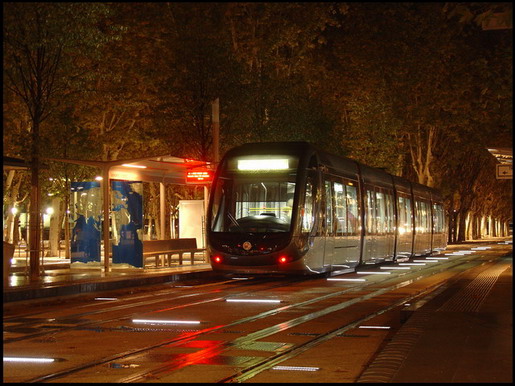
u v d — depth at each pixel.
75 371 10.05
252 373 9.84
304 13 47.88
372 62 57.44
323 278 27.08
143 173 28.22
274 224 23.42
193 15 41.44
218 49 38.12
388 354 9.56
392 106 57.62
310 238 23.86
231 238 23.56
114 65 41.56
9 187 46.53
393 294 20.20
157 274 26.11
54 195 38.62
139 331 13.63
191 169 29.19
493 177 91.31
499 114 58.25
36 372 9.98
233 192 24.03
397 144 59.34
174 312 16.52
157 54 42.84
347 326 14.08
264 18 46.00
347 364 10.44
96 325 14.47
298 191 23.52
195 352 11.42
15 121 30.00
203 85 37.44
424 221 42.47
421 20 56.94
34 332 13.59
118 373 9.91
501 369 8.59
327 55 59.78
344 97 59.00
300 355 11.12
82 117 38.41
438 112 58.94
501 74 48.66
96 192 27.05
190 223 33.44
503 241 87.62
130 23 42.19
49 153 24.64
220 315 15.91
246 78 39.41
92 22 25.31
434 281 24.59
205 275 28.39
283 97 44.22
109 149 46.19
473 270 28.48
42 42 24.05
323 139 49.44
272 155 24.11
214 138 32.16
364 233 29.83
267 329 13.78
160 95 38.50
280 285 24.11
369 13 58.03
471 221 98.69
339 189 27.00
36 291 20.08
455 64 57.03
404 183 38.41
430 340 10.39
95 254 27.03
